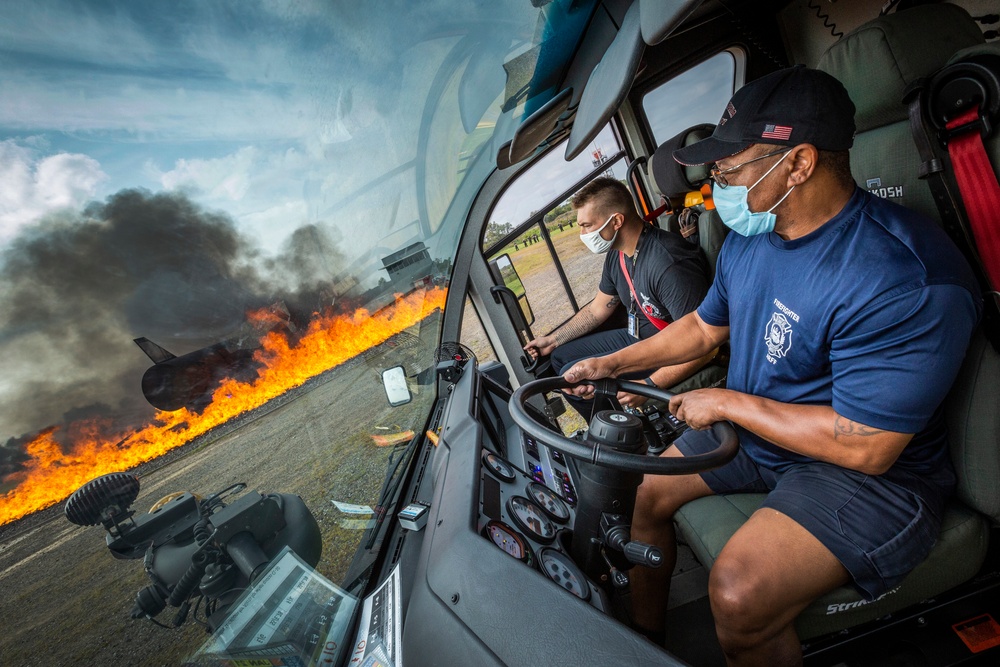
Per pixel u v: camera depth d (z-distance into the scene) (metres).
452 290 2.70
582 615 0.59
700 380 2.01
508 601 0.64
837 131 0.90
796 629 0.94
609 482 0.81
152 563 0.60
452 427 1.29
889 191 1.06
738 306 1.22
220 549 0.66
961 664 1.00
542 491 1.19
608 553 0.87
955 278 0.83
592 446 0.78
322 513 0.86
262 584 0.68
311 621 0.73
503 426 1.57
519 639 0.58
